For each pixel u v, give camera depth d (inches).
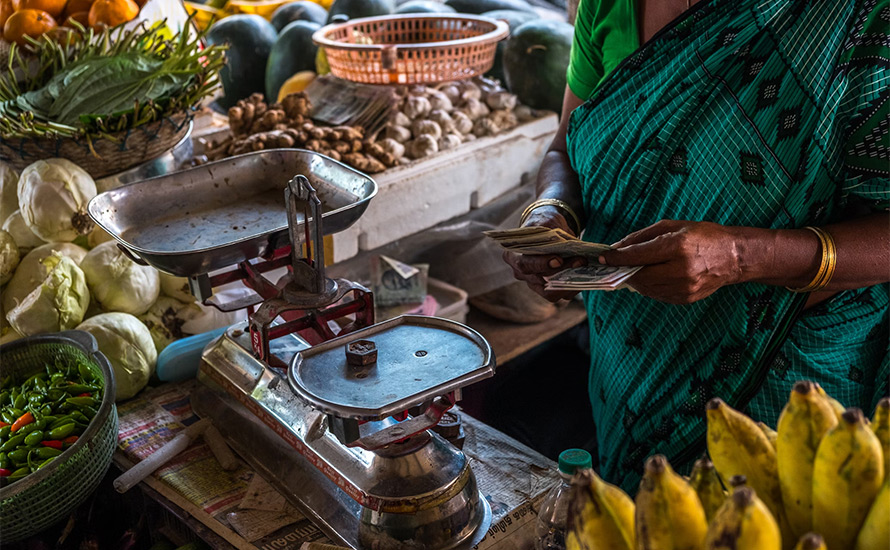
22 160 73.9
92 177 76.4
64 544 57.4
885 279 46.4
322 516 48.5
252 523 49.4
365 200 50.3
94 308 69.3
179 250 50.1
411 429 43.0
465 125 98.5
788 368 51.1
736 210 48.2
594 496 26.9
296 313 54.9
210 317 73.0
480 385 101.0
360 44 97.8
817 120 44.7
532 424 99.2
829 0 43.5
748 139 46.9
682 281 44.3
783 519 28.4
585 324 110.6
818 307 50.2
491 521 47.9
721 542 23.3
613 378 58.7
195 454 56.2
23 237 72.4
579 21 59.3
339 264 89.7
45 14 86.9
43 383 59.9
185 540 53.3
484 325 101.7
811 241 45.5
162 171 80.4
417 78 94.7
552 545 44.3
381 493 44.6
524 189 103.7
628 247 44.6
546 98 105.3
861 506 25.9
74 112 76.1
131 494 56.9
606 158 53.9
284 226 49.5
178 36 91.4
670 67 49.3
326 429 48.6
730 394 51.8
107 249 68.6
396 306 87.9
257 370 54.1
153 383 68.1
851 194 47.0
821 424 26.9
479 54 95.5
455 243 98.7
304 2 129.4
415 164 91.3
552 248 46.6
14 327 66.8
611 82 53.6
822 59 43.9
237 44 119.7
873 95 43.3
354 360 42.8
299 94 97.6
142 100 76.0
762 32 45.8
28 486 48.2
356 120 95.7
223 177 56.4
